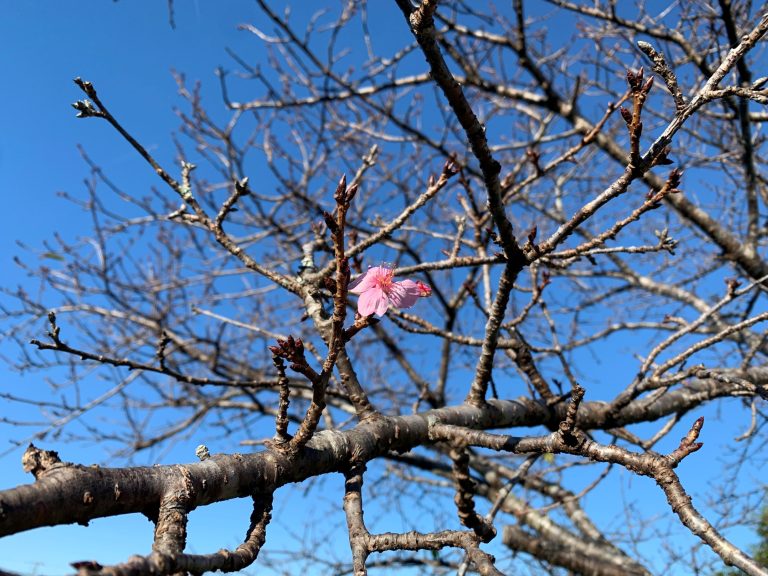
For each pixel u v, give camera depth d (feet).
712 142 23.48
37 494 4.90
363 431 8.86
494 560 6.35
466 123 6.82
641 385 12.17
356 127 23.80
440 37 21.83
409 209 10.56
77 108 9.80
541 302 13.73
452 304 21.80
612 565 20.83
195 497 6.07
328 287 6.25
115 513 5.54
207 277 26.89
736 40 17.39
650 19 20.62
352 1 22.20
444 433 9.48
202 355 26.76
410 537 6.93
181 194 10.95
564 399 12.51
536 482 24.14
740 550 5.90
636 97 6.77
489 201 7.68
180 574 4.95
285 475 7.16
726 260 20.48
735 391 14.03
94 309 25.58
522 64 21.59
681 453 6.67
